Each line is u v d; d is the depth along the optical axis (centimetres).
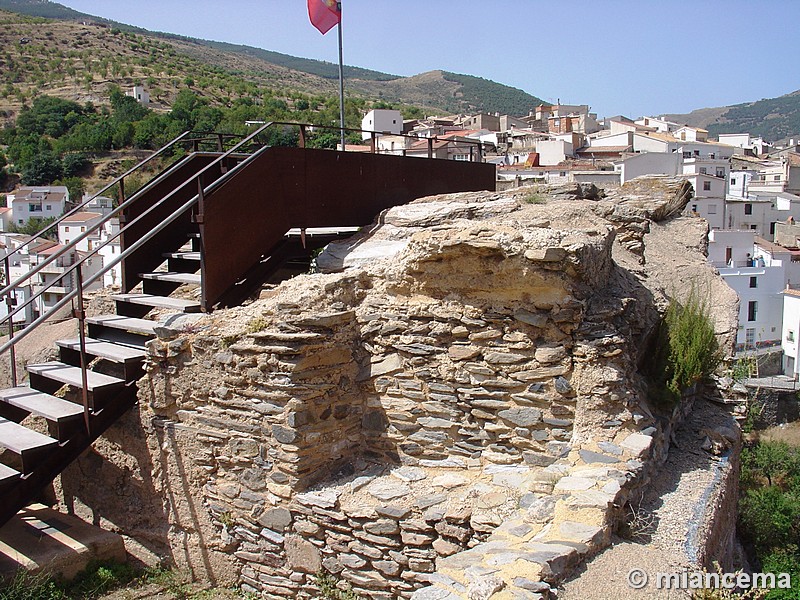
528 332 581
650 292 779
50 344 974
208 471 655
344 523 570
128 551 725
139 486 719
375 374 639
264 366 598
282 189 784
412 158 966
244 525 634
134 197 752
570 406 569
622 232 911
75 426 664
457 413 608
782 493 1623
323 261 795
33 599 594
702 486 575
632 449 541
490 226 607
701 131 6619
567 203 895
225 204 718
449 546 530
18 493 632
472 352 595
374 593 567
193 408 662
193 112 5847
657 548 467
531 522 479
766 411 2689
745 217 4256
